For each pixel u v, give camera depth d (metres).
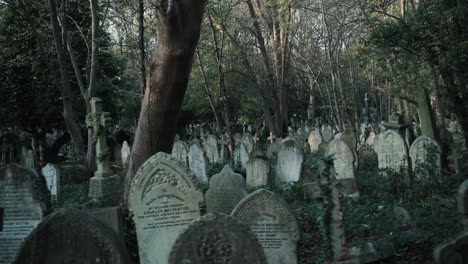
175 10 9.05
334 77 29.66
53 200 12.31
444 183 11.90
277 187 13.59
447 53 13.23
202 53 24.47
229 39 25.48
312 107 37.09
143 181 7.25
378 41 14.27
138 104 34.47
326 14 25.39
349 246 7.79
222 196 9.91
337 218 7.39
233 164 19.38
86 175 18.80
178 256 4.69
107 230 4.54
